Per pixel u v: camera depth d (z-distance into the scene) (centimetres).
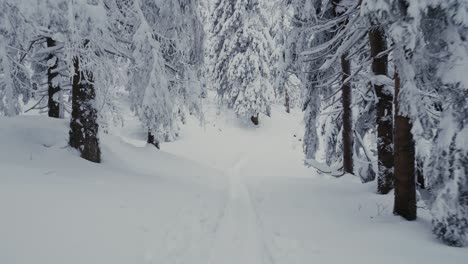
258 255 621
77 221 589
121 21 1062
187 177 1451
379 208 887
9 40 1044
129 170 1178
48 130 1116
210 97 4288
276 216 882
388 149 986
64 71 1413
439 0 579
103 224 612
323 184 1288
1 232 487
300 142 3453
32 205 593
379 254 596
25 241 485
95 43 863
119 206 725
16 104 1370
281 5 1270
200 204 959
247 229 780
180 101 1636
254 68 3319
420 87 746
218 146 2952
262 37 3344
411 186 788
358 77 1171
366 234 707
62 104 1448
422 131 683
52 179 780
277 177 1672
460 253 587
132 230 632
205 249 636
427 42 632
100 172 980
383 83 915
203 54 1591
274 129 3703
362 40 1101
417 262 557
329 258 589
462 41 610
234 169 2219
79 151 1048
